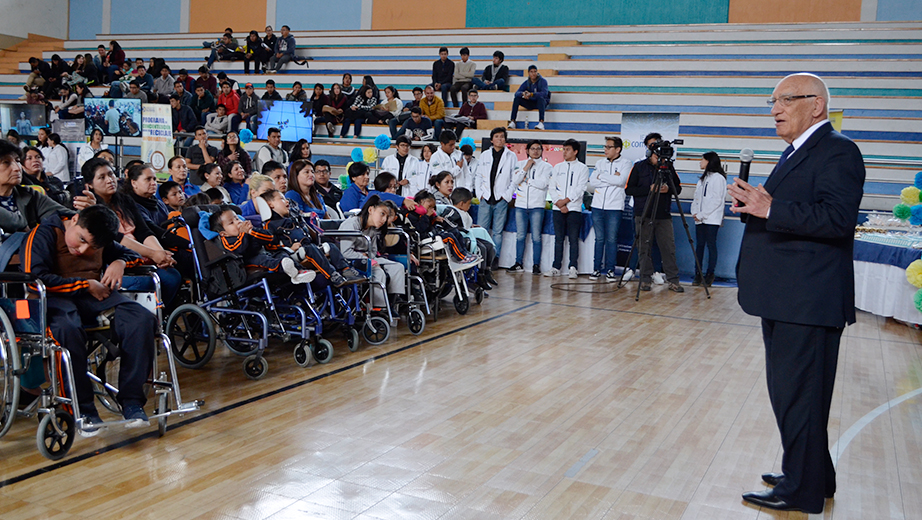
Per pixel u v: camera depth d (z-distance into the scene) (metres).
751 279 2.70
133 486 2.73
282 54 15.10
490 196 9.43
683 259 10.00
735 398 4.20
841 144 2.56
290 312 4.82
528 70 11.92
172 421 3.50
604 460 3.17
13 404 2.94
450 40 15.31
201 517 2.48
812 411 2.62
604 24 14.97
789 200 2.62
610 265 9.09
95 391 3.54
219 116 12.41
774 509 2.73
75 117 11.50
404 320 6.24
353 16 16.95
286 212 4.90
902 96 11.27
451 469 3.00
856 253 7.79
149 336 3.30
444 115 11.88
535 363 4.88
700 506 2.74
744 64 12.35
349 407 3.80
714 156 8.82
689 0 14.32
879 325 6.74
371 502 2.66
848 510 2.76
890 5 13.13
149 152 9.75
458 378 4.45
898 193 9.77
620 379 4.53
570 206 9.08
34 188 4.12
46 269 3.20
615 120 11.97
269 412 3.68
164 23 18.33
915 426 3.79
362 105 12.66
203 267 4.48
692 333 6.05
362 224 5.64
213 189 5.57
